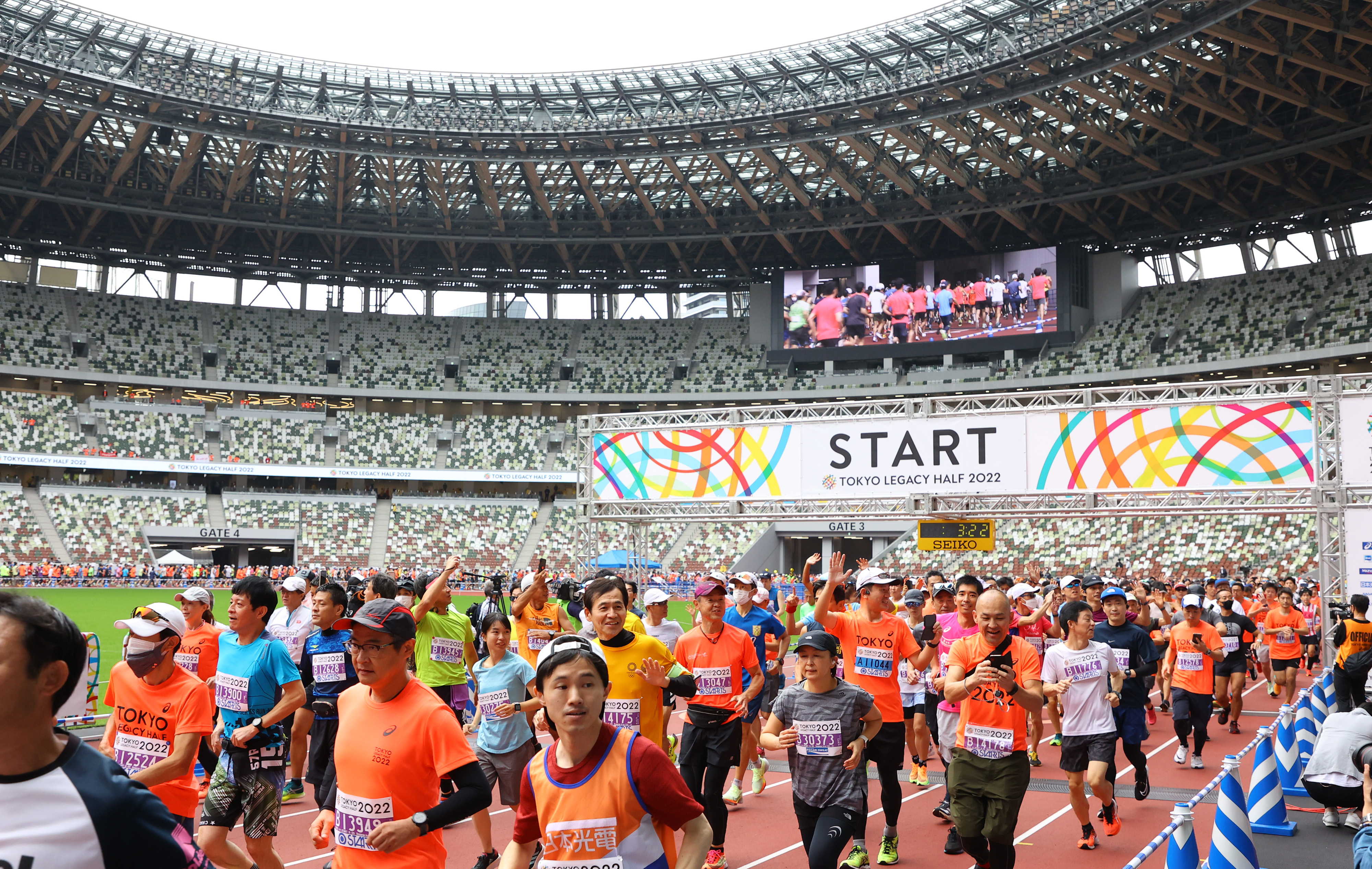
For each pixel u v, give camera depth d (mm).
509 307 69250
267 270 61219
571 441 61938
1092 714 9062
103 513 53344
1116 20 32625
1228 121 40344
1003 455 23453
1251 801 9945
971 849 7406
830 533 54781
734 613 11828
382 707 4809
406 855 4637
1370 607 19547
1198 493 21734
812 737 6695
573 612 14984
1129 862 8672
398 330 64375
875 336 54438
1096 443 22594
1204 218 49594
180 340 59750
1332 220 48531
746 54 40062
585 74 42062
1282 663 18016
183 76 40281
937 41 37469
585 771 4090
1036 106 38250
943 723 10500
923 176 47938
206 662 8258
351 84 42781
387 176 50094
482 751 8578
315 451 59031
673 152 44875
